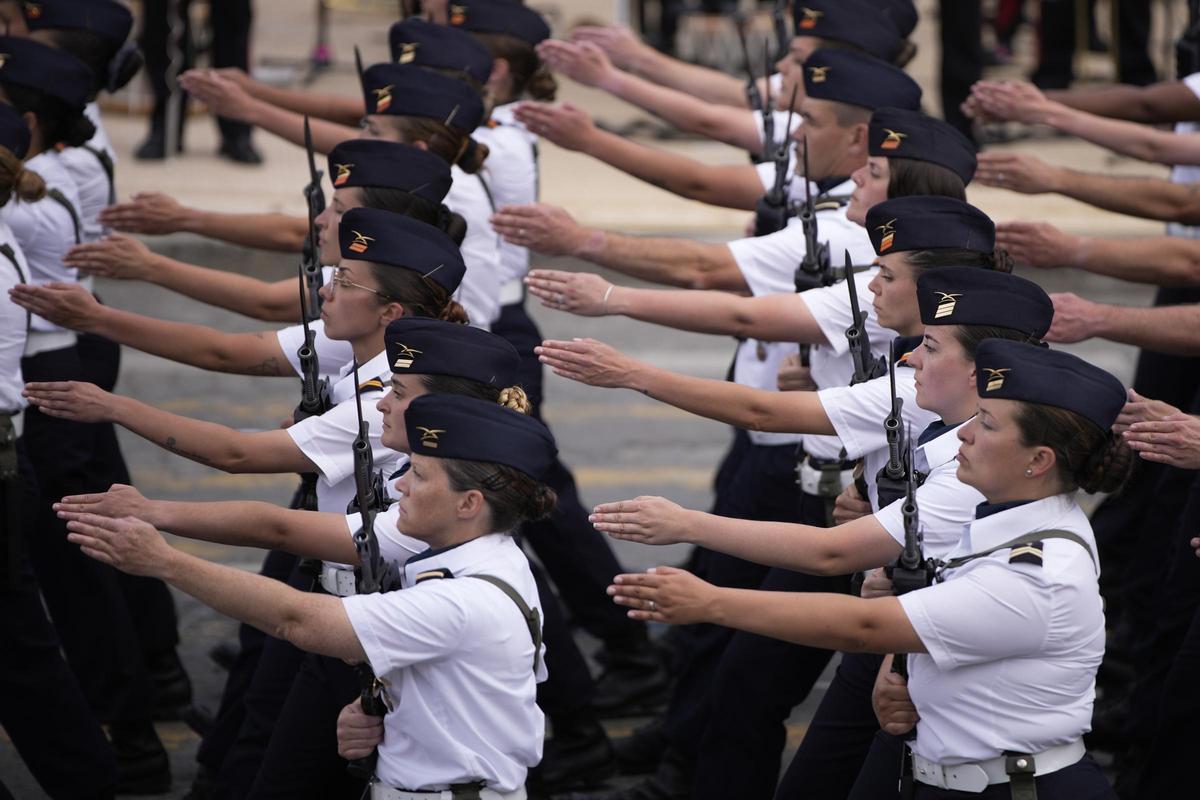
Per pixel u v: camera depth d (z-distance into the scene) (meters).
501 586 13.63
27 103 21.14
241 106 23.92
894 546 14.64
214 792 17.86
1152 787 17.81
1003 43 57.25
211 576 13.16
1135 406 16.09
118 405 16.58
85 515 13.20
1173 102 24.31
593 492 31.83
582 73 24.33
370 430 16.31
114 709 21.09
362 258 16.30
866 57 19.58
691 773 20.77
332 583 16.58
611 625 23.83
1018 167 21.33
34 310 18.20
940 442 15.05
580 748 21.70
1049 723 13.40
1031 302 14.62
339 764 16.47
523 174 23.55
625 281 41.78
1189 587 19.27
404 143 19.41
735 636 18.75
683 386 16.34
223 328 39.66
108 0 23.86
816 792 16.97
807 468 18.81
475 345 14.62
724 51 54.50
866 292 17.61
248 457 16.45
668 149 50.12
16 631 18.48
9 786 21.50
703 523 14.50
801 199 20.81
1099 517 24.70
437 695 13.51
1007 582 13.11
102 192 23.80
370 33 63.84
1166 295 25.00
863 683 16.61
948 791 13.80
